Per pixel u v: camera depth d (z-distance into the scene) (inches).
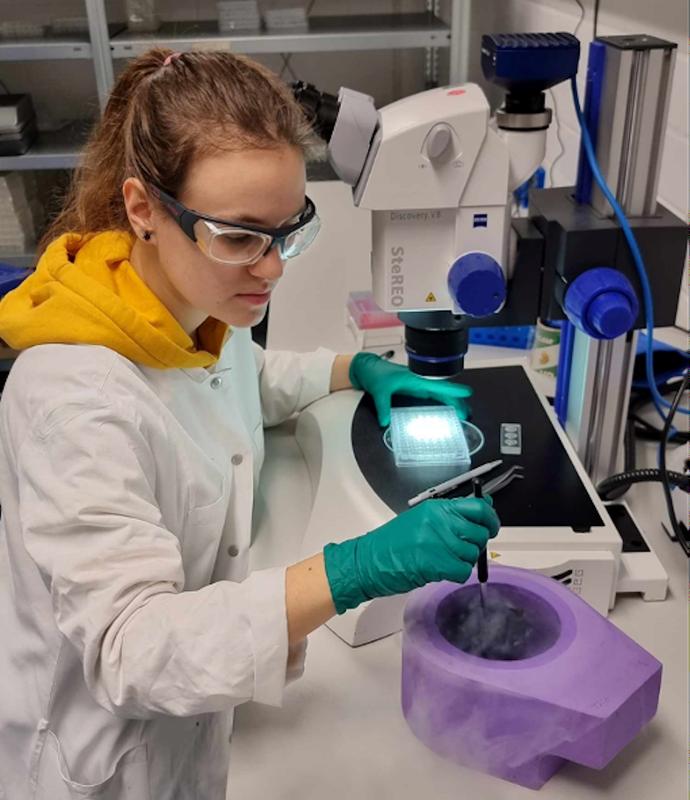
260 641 28.5
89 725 34.9
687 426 53.2
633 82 38.7
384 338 64.9
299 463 51.5
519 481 43.6
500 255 38.6
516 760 31.7
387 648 38.7
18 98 112.9
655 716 34.5
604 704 30.0
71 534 29.0
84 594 28.5
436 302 40.1
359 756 33.3
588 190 42.9
